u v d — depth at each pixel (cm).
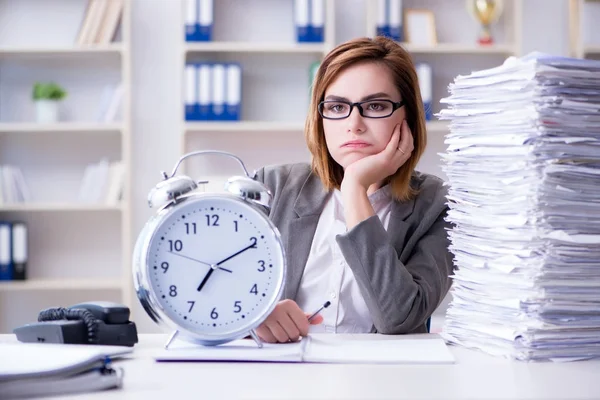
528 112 120
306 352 119
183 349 120
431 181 188
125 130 443
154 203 121
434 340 134
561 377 103
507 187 123
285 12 468
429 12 458
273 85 468
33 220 470
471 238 131
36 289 462
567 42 475
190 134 466
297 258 183
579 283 119
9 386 90
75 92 467
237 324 122
